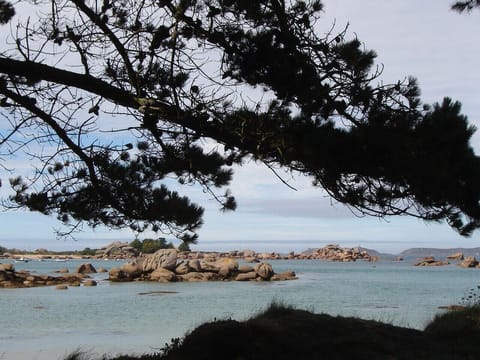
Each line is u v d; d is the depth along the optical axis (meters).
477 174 5.70
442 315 12.89
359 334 10.62
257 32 6.54
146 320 28.55
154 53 7.21
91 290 53.69
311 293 49.72
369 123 5.92
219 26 6.98
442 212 5.99
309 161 6.00
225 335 9.46
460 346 10.58
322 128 5.94
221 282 70.00
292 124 6.17
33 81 7.81
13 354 18.02
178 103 6.96
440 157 5.58
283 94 6.37
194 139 7.74
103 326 26.03
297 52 6.45
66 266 149.88
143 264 72.56
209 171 7.93
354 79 6.21
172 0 7.05
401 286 63.28
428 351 10.09
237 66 6.71
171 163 8.18
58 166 8.52
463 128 5.77
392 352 9.91
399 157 5.62
